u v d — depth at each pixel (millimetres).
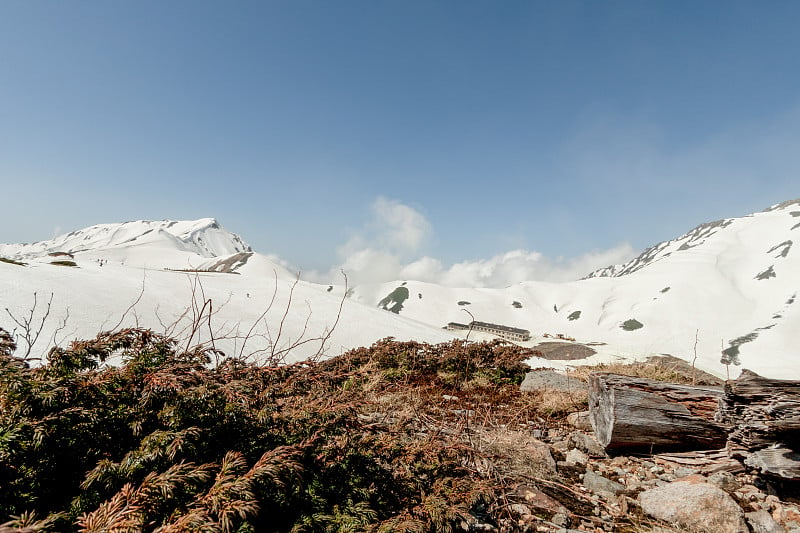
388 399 8336
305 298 35656
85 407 3289
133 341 4031
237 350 15352
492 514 4402
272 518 3283
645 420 6172
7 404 3008
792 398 4879
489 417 7941
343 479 3785
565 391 9727
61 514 2623
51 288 18609
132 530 2438
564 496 5133
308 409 4129
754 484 5367
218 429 3590
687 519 4492
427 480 4227
